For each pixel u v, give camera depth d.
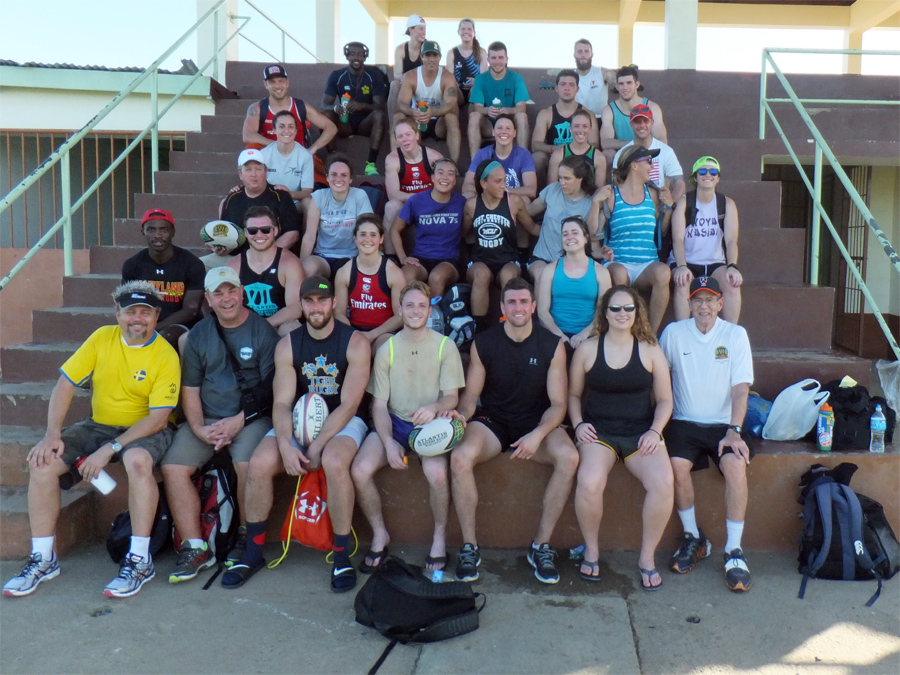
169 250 4.54
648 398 3.81
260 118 6.06
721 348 3.86
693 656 2.95
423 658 2.94
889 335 4.52
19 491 4.09
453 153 6.31
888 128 6.84
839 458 3.82
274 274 4.44
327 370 3.84
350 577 3.55
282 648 3.02
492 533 4.00
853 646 3.01
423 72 6.30
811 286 5.00
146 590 3.51
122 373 3.76
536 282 4.63
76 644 3.03
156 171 6.40
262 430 3.88
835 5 10.98
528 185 5.39
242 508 3.88
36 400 4.46
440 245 5.05
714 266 4.77
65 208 5.40
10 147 8.63
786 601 3.38
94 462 3.56
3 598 3.42
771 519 3.90
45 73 7.64
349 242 5.13
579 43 6.51
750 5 11.06
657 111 5.95
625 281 4.48
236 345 3.88
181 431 3.82
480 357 3.86
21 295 8.11
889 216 9.36
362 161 6.70
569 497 3.95
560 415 3.79
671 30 8.33
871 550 3.56
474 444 3.71
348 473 3.61
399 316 4.41
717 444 3.78
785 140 5.89
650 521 3.54
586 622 3.21
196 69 8.00
